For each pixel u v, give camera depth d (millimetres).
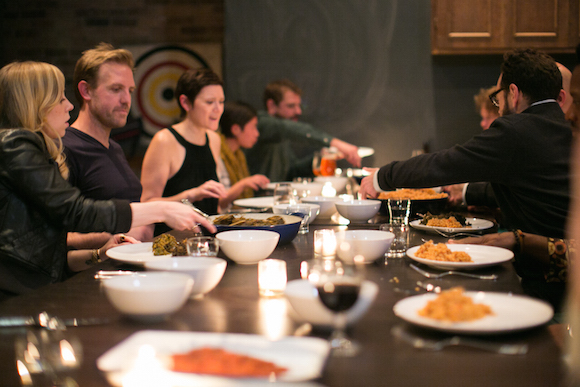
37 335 847
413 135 4500
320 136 4262
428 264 1263
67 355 757
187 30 4945
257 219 1663
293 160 4461
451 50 4156
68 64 5008
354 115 4512
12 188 1479
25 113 1586
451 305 854
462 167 1812
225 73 4719
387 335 827
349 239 1328
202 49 4934
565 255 1425
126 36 4973
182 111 2898
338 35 4457
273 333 838
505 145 1761
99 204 1459
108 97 2137
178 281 949
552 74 1848
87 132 2186
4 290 1492
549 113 1825
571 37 4070
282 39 4465
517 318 847
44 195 1442
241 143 3732
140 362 712
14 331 869
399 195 2330
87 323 894
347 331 844
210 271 1029
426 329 853
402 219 1828
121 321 908
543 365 711
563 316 1397
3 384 675
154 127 4984
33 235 1503
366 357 742
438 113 4477
